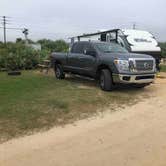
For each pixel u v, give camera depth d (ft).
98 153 16.84
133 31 55.98
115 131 20.57
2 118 22.74
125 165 15.30
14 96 30.22
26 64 63.26
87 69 37.96
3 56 61.93
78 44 40.93
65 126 21.57
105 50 36.86
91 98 30.07
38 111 24.75
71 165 15.37
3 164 15.60
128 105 27.96
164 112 25.59
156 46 56.18
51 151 17.13
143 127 21.47
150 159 15.98
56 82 41.24
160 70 62.34
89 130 20.77
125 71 32.81
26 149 17.44
